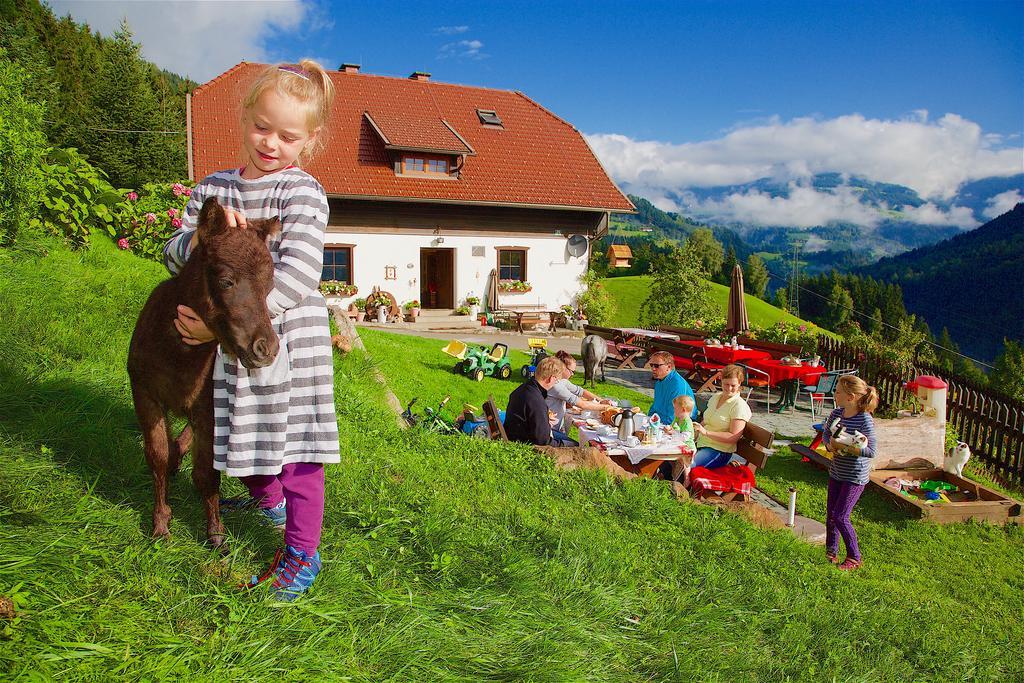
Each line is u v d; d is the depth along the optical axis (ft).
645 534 15.93
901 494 28.43
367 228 79.15
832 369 51.19
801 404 47.03
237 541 9.29
